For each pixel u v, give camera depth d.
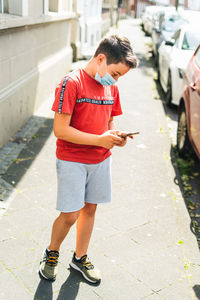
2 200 4.02
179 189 4.72
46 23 7.82
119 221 3.85
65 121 2.42
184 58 8.11
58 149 2.63
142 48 18.02
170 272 3.15
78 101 2.44
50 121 6.85
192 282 3.05
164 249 3.46
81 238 2.92
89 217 2.90
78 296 2.79
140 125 7.14
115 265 3.17
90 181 2.74
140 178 4.92
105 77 2.38
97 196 2.78
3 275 2.92
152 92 9.90
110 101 2.60
